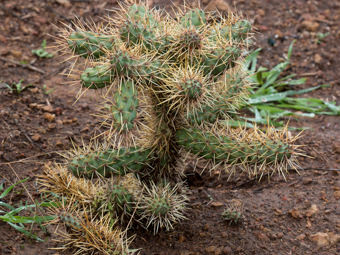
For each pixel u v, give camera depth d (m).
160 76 0.97
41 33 1.59
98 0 1.71
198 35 0.97
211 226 1.11
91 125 1.32
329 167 1.24
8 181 1.15
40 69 1.47
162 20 1.04
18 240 1.04
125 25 0.98
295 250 1.07
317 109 1.41
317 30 1.65
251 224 1.12
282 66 1.51
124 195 1.04
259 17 1.70
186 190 1.18
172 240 1.08
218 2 1.46
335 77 1.52
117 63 0.93
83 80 0.95
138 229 1.10
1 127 1.27
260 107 1.40
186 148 1.04
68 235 1.00
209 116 1.03
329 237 1.08
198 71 0.99
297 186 1.20
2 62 1.47
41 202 1.12
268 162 1.00
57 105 1.36
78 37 0.98
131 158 1.02
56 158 1.22
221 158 1.02
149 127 1.04
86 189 1.07
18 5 1.67
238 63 1.01
